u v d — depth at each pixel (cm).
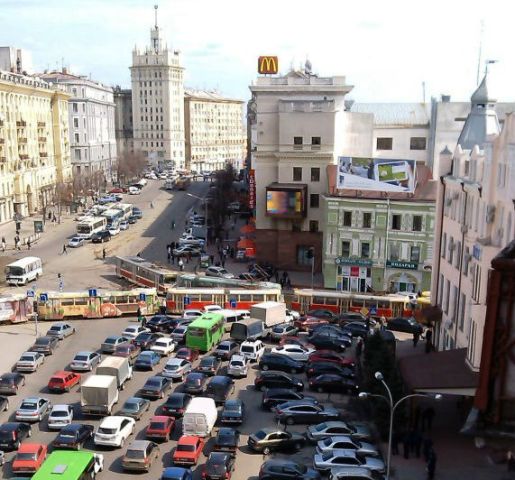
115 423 3331
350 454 3105
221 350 4781
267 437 3309
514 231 3106
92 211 11656
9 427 3297
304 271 7556
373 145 8419
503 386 1075
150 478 3005
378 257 6412
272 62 7719
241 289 5975
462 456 3247
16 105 11269
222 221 10588
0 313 5547
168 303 5928
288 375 4272
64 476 2648
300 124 7200
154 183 17950
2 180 10650
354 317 5678
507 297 1052
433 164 8181
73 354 4841
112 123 19775
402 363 3622
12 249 8806
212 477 2905
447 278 4622
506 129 3347
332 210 6462
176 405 3700
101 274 7475
